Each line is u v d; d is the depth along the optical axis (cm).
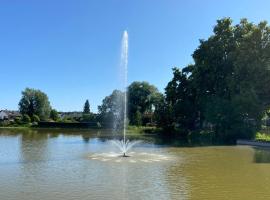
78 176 2142
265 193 1741
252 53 5397
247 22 6059
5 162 2738
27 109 13962
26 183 1922
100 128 11138
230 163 2817
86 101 16175
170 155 3372
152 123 10544
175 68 7325
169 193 1720
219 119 5669
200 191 1772
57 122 11469
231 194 1712
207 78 6100
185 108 6994
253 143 4766
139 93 12544
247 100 5156
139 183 1950
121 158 3062
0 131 8694
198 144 4859
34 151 3584
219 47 5962
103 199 1591
